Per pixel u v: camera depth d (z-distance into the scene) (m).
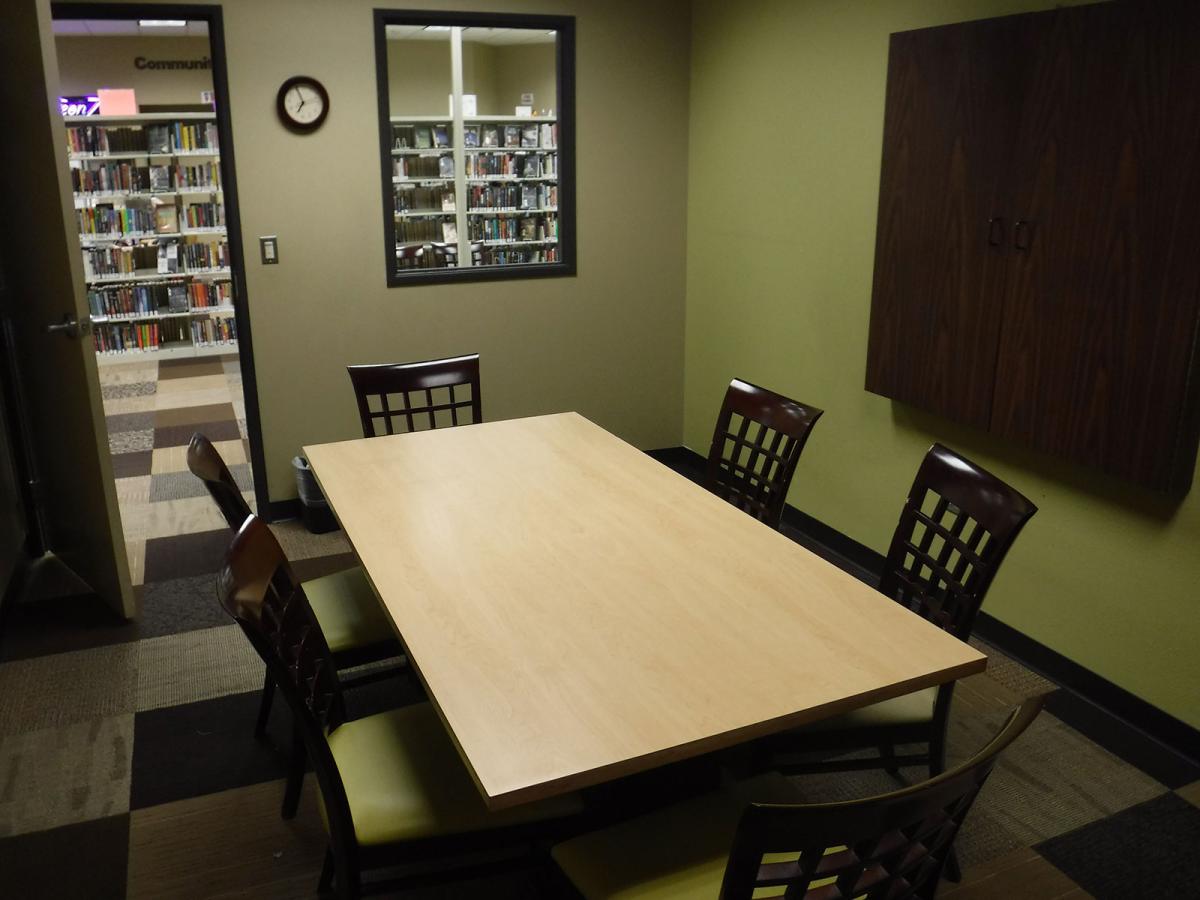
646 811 1.92
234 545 1.73
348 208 4.11
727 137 4.29
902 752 2.60
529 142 7.75
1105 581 2.79
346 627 2.35
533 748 1.44
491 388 4.55
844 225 3.65
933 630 1.78
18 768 2.54
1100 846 2.27
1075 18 2.56
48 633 3.25
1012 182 2.82
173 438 5.50
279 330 4.12
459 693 1.58
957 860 2.18
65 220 2.96
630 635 1.76
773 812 1.10
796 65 3.78
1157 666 2.66
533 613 1.84
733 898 1.20
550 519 2.29
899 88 3.20
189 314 7.80
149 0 3.65
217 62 3.79
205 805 2.41
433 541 2.16
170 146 7.61
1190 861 2.22
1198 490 2.49
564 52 4.29
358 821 1.71
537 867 1.83
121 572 3.26
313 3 3.86
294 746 2.28
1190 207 2.34
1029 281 2.80
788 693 1.58
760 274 4.19
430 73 10.68
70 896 2.12
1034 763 2.57
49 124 2.88
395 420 4.39
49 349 3.25
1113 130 2.50
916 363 3.29
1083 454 2.71
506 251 7.74
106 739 2.67
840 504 3.89
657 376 4.86
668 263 4.73
